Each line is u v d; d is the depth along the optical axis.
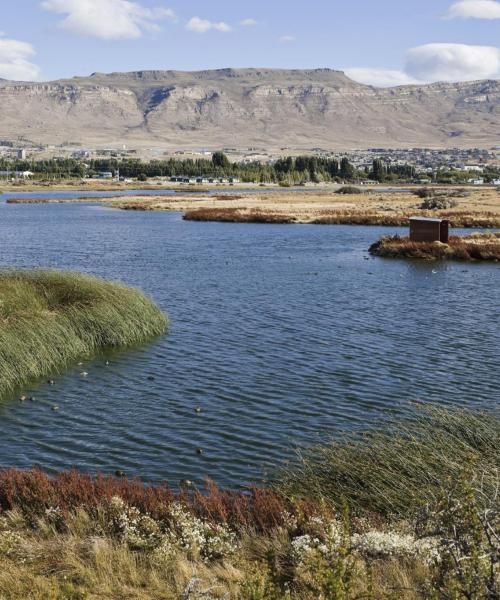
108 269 55.09
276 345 30.25
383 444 17.23
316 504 13.77
